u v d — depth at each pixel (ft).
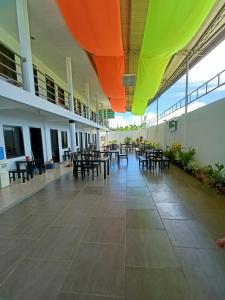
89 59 24.18
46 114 23.77
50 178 21.62
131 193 16.15
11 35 19.66
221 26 16.96
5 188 17.52
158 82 21.25
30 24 16.78
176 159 29.43
